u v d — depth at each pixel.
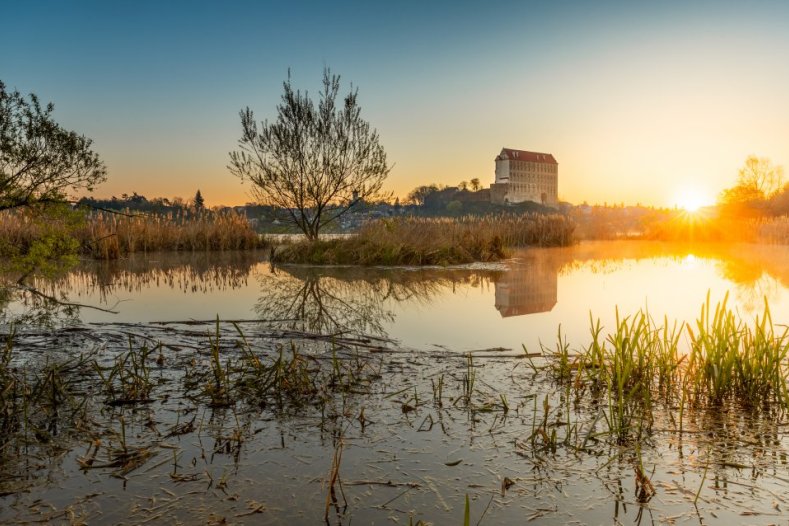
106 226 16.38
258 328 5.38
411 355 4.29
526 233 20.70
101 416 2.98
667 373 3.47
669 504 2.04
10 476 2.28
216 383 3.45
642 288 8.03
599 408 3.07
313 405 3.15
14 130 6.39
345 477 2.26
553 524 1.92
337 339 4.82
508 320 5.79
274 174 15.23
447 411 3.03
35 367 3.88
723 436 2.65
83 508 2.03
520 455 2.46
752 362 3.36
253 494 2.12
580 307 6.50
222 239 18.00
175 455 2.47
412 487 2.18
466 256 13.24
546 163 132.75
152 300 7.33
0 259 11.01
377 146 15.62
